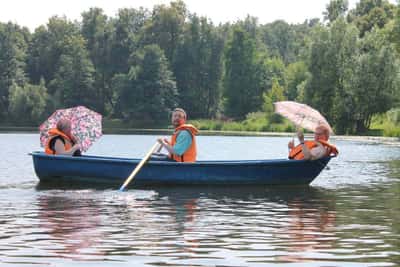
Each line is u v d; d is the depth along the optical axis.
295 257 10.84
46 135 23.64
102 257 10.72
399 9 82.56
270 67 149.62
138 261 10.47
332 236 12.65
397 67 81.31
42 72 153.00
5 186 20.83
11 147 47.97
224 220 14.48
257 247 11.59
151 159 22.08
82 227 13.37
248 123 115.50
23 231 12.88
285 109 22.12
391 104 81.75
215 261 10.52
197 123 117.44
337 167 31.11
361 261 10.59
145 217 14.77
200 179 21.16
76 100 139.38
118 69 152.75
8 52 142.12
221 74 150.50
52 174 21.55
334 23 86.38
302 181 21.88
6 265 10.17
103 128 130.00
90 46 158.62
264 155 41.91
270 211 15.98
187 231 13.04
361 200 18.23
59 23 155.25
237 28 141.12
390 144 62.03
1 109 136.88
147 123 131.75
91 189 20.17
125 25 156.88
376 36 85.31
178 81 149.88
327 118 88.06
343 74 85.06
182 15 156.75
